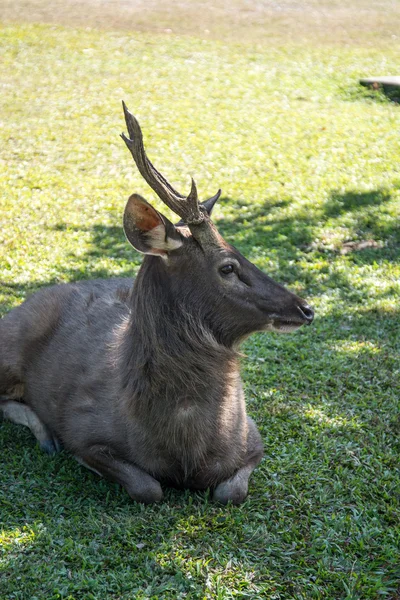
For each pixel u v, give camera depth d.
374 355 7.36
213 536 4.80
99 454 5.24
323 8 24.86
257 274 4.99
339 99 16.38
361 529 4.93
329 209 11.13
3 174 12.25
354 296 8.71
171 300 4.90
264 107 15.62
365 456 5.72
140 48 19.56
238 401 5.25
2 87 16.39
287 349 7.49
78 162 12.83
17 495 5.22
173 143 13.61
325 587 4.43
